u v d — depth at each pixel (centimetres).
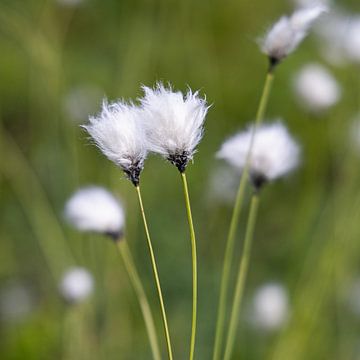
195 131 87
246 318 148
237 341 147
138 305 156
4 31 198
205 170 182
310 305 137
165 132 87
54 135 182
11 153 170
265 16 218
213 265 167
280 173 101
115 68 202
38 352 142
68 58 208
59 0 181
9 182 179
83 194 102
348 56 138
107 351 144
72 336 140
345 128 175
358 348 145
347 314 148
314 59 197
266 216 178
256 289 159
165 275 163
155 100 88
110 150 87
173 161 87
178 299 160
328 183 176
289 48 99
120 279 154
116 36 217
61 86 179
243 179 99
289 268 163
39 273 168
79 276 124
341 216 145
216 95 191
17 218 177
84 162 174
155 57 190
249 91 207
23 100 208
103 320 151
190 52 194
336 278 144
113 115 88
